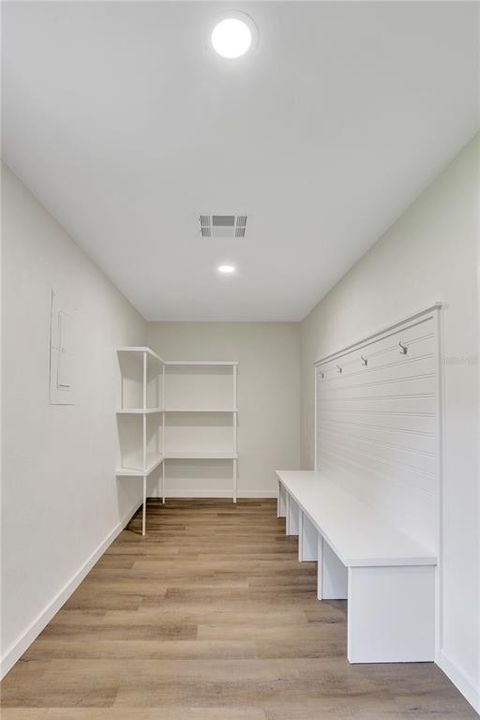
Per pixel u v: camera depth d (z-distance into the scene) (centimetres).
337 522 291
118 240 320
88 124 189
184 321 630
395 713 193
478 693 192
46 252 269
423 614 231
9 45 147
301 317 600
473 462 197
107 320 412
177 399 628
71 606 291
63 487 295
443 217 225
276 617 279
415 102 175
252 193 251
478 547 193
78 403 326
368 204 264
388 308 298
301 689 209
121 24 138
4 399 216
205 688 210
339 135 197
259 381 632
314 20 137
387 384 297
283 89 167
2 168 216
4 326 216
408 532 263
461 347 207
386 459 298
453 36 143
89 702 199
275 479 625
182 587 322
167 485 621
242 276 411
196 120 186
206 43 146
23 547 236
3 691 206
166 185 241
